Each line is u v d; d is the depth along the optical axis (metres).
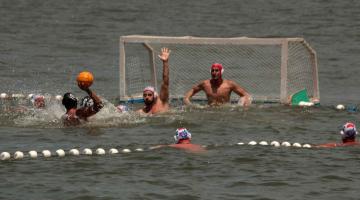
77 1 90.31
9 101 41.16
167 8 86.38
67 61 57.31
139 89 44.44
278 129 32.97
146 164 25.73
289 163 26.03
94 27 73.62
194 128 32.88
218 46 52.75
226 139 30.42
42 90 45.84
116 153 27.34
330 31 71.31
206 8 86.44
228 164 25.78
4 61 56.28
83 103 33.59
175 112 36.75
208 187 23.25
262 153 27.42
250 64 50.66
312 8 84.81
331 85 49.56
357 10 83.19
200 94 42.62
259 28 73.31
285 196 22.53
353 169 25.36
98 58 59.00
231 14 82.19
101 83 49.25
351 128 29.22
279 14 81.56
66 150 28.00
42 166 25.42
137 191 22.75
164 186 23.27
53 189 22.86
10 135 30.95
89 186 23.17
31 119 34.47
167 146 28.39
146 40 43.03
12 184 23.28
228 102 40.09
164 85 36.75
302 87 42.53
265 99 42.22
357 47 64.00
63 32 70.56
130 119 34.44
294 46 42.31
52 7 85.50
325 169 25.30
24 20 76.88
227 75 47.59
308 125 34.09
